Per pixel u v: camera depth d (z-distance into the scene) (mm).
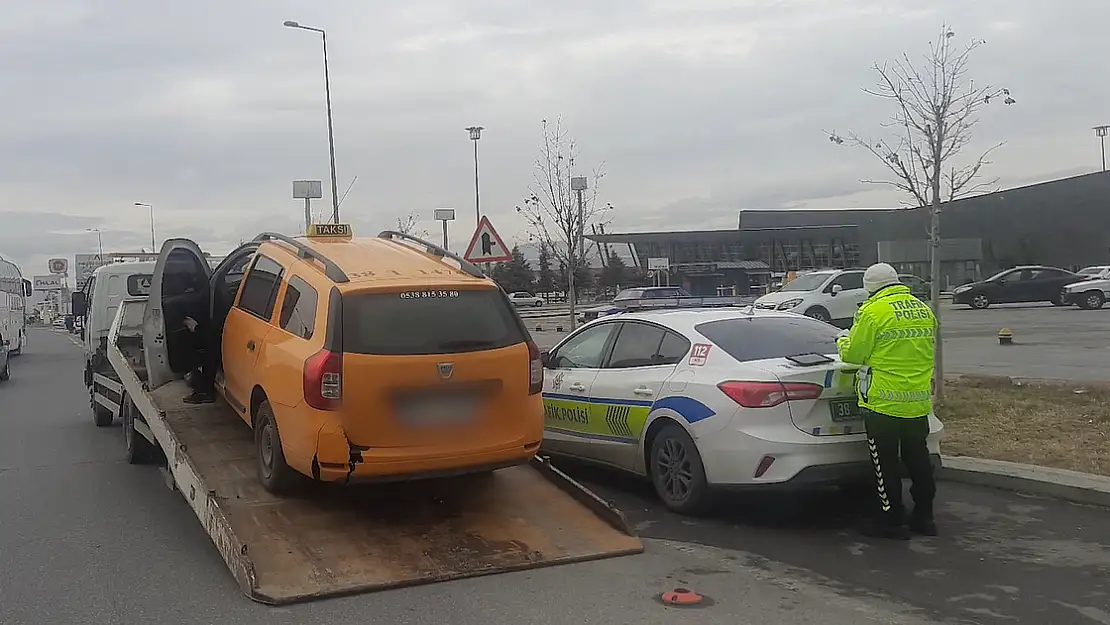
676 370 7539
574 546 6355
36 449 11570
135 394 9109
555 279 57594
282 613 5309
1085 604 5301
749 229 67312
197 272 8750
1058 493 7598
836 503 7738
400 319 6383
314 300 6582
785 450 6688
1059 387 11781
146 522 7660
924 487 6711
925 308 6656
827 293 25141
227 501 6727
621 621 5133
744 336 7547
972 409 10773
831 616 5172
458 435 6410
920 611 5234
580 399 8484
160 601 5598
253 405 7293
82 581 6031
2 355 22188
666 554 6375
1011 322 28266
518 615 5223
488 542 6355
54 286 95875
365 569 5832
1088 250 59375
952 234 58469
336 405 6129
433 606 5375
